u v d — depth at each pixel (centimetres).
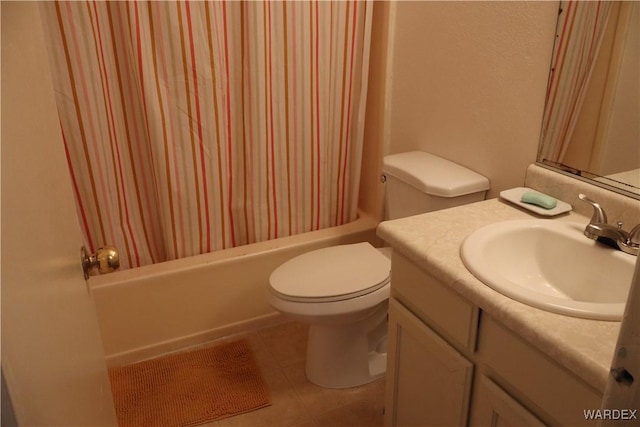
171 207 207
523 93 154
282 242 229
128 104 196
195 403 188
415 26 196
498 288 104
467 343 115
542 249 131
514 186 164
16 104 63
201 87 196
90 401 90
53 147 87
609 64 128
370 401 189
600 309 96
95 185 195
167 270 205
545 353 94
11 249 53
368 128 239
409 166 185
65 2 172
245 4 194
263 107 209
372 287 173
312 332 197
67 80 180
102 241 204
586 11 132
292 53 208
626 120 126
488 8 161
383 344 209
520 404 104
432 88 193
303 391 194
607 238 119
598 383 83
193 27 188
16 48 66
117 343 205
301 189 232
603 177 135
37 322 60
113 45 187
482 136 173
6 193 54
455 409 123
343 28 214
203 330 219
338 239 235
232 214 223
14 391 49
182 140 200
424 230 133
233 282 218
